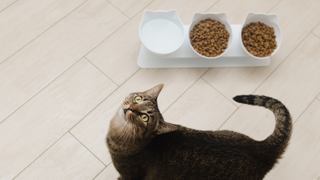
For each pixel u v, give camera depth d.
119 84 1.53
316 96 1.57
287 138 1.10
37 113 1.46
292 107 1.54
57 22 1.60
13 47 1.54
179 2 1.69
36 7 1.61
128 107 1.07
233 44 1.51
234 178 1.05
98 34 1.60
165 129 1.01
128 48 1.59
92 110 1.48
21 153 1.40
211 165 1.04
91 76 1.53
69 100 1.49
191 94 1.54
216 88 1.56
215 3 1.71
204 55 1.46
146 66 1.56
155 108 1.11
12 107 1.46
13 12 1.59
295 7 1.71
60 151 1.41
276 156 1.09
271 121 1.52
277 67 1.61
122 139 1.10
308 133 1.51
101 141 1.44
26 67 1.52
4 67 1.51
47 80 1.51
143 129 1.06
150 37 1.49
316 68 1.62
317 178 1.45
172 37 1.50
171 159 1.07
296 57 1.63
